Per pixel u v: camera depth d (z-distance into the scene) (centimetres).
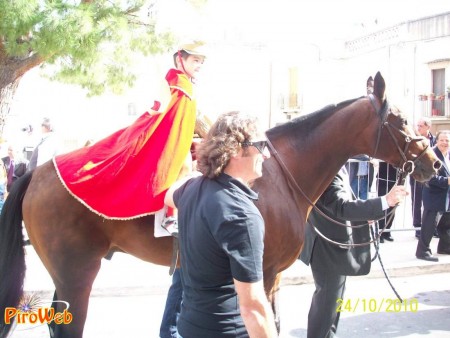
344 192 344
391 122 323
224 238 182
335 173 330
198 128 334
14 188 322
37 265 647
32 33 676
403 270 628
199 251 192
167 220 300
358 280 606
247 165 198
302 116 325
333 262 346
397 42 2133
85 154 316
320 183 325
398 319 468
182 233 204
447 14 1988
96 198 299
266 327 179
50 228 306
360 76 2355
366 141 325
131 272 612
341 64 2459
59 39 646
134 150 302
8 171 866
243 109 207
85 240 308
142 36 759
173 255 308
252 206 189
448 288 573
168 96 322
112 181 300
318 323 355
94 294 544
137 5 759
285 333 438
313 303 361
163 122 307
